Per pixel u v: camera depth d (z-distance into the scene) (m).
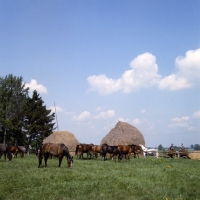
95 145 33.16
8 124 54.09
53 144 22.47
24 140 59.69
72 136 42.16
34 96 59.88
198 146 90.81
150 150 38.84
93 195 12.41
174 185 14.76
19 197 12.27
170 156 38.06
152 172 19.16
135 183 14.83
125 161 29.25
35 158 33.53
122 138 40.88
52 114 60.47
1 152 28.09
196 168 22.77
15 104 59.22
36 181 15.21
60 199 12.02
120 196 12.30
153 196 12.34
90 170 20.50
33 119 58.00
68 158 21.97
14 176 16.83
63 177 16.45
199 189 13.91
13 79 58.78
